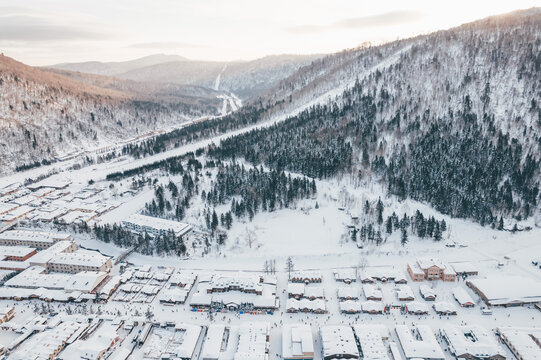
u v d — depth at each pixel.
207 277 166.88
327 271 175.62
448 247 191.50
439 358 120.06
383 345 124.56
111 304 153.50
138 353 126.31
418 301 152.12
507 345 126.56
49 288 162.50
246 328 133.25
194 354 126.19
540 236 199.75
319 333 135.12
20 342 131.50
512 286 152.38
